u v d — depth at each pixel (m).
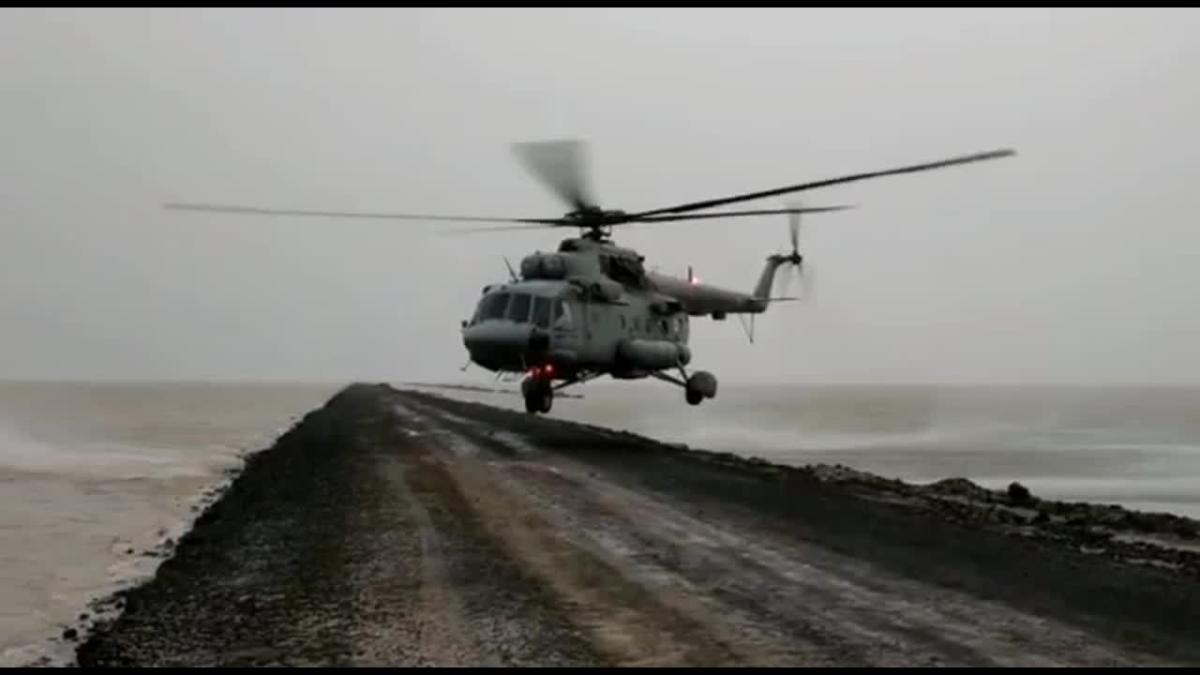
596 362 28.53
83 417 77.25
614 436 29.80
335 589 9.55
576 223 28.98
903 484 20.27
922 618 8.29
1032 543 11.95
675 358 31.52
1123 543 12.16
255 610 8.84
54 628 9.55
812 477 19.36
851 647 7.43
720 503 15.11
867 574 10.04
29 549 14.43
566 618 8.33
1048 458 57.47
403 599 9.09
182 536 13.52
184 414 83.69
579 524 13.09
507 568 10.36
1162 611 8.54
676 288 32.84
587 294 28.03
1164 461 56.66
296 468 20.47
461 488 16.77
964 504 16.30
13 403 129.38
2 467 29.05
